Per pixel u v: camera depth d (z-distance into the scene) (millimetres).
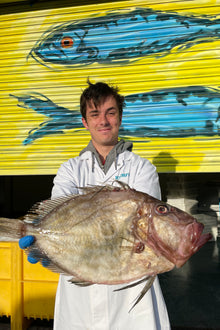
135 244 1433
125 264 1445
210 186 7848
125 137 4766
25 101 5066
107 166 2305
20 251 4047
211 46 4516
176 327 3838
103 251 1464
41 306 3992
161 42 4645
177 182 7477
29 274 4035
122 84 4773
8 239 4109
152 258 1420
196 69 4566
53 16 4938
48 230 1543
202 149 4562
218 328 3785
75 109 4934
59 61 4949
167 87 4652
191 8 4547
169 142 4652
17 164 5098
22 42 5051
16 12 5043
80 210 1538
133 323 2078
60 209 1571
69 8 4887
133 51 4730
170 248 1391
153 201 1484
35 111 5047
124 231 1454
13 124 5109
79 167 2350
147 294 2094
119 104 2205
